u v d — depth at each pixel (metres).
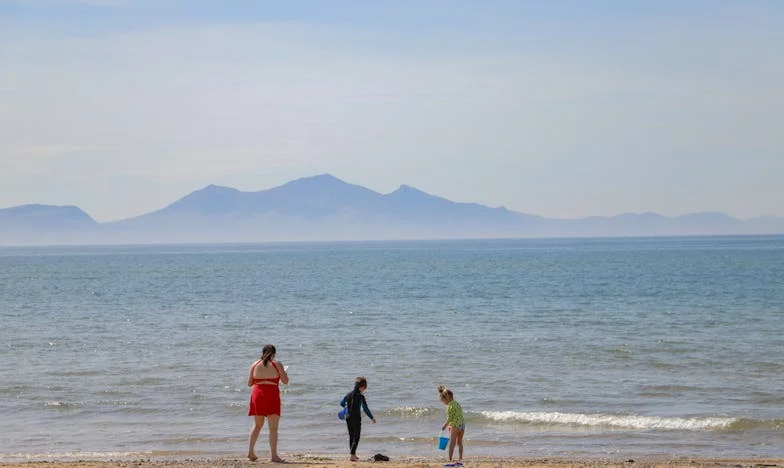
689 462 23.45
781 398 33.66
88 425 30.06
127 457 25.00
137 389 36.78
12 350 49.88
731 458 24.58
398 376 39.75
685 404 32.88
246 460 23.39
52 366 43.41
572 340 51.91
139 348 50.59
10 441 27.66
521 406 32.81
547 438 27.78
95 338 55.88
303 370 41.75
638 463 23.11
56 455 25.30
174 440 27.75
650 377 38.72
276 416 22.97
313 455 25.19
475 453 25.78
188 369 42.28
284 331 59.28
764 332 55.00
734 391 35.16
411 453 25.89
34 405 33.38
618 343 50.12
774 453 25.48
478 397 34.53
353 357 46.00
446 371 40.97
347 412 23.77
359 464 22.50
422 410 31.95
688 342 50.22
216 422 30.61
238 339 54.78
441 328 59.88
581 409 32.16
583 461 23.84
